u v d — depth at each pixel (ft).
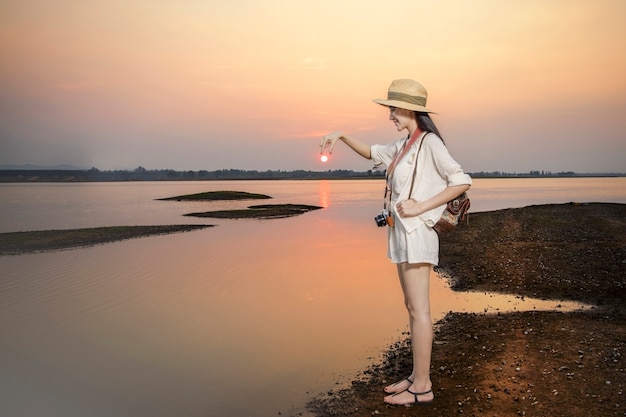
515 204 134.92
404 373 16.84
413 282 12.61
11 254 49.75
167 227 79.46
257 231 74.69
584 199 158.81
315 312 26.05
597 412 12.34
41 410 14.28
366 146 14.14
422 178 11.93
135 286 33.22
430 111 12.05
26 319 24.76
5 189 368.27
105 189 387.96
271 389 15.93
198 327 23.31
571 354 16.44
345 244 58.08
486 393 13.89
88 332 22.53
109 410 14.43
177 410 14.44
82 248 54.39
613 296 27.43
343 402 14.61
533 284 31.32
